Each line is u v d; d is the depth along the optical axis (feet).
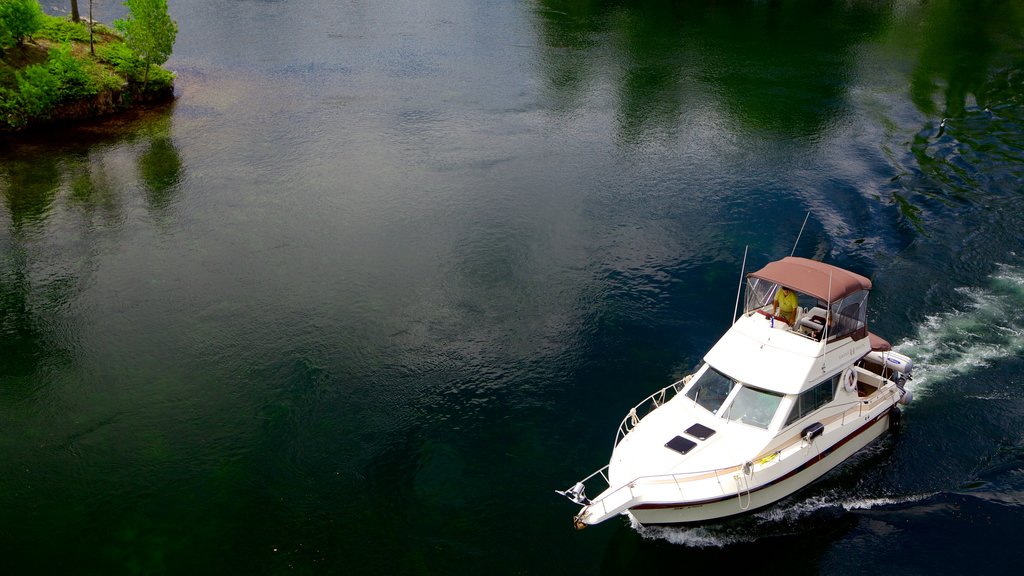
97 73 177.78
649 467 69.21
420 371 96.07
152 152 157.28
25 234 126.52
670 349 99.60
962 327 100.78
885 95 191.83
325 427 87.35
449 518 75.36
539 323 104.99
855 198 138.10
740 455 70.08
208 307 108.88
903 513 74.18
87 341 101.71
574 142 164.86
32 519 75.72
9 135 161.58
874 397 80.89
